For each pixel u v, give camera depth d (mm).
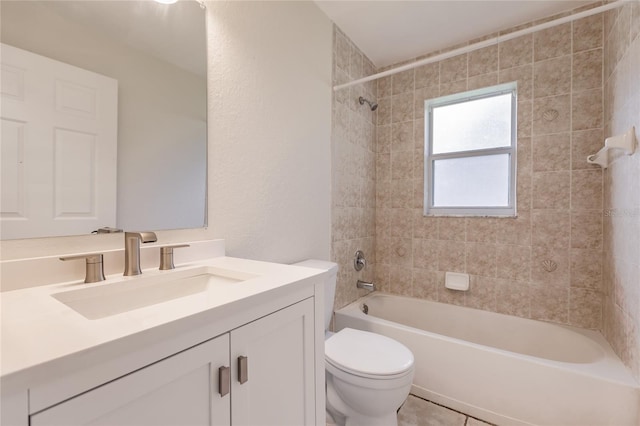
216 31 1246
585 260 1825
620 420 1239
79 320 536
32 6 781
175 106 1107
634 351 1272
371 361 1283
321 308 944
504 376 1479
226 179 1285
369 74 2480
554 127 1904
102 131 917
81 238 873
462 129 2324
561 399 1353
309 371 886
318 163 1875
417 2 1812
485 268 2139
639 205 1214
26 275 754
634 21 1287
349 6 1851
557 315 1902
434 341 1676
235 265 1051
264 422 732
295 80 1668
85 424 434
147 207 1027
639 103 1216
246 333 682
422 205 2398
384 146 2580
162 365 524
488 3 1811
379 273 2594
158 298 909
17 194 756
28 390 381
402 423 1502
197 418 584
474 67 2186
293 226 1660
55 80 821
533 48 1972
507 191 2150
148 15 1039
